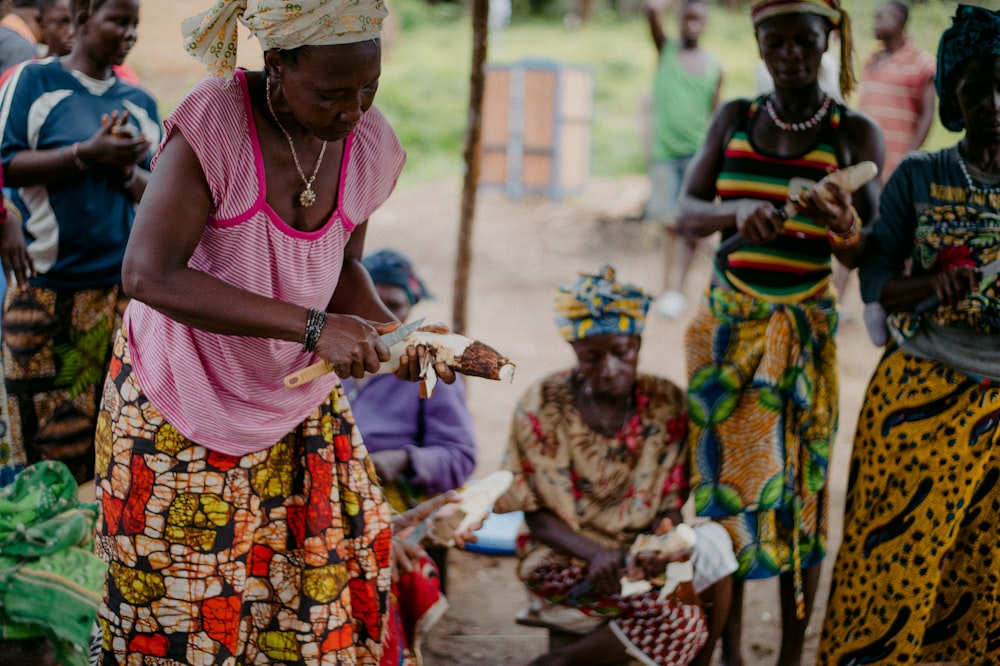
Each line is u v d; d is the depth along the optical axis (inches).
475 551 175.9
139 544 98.0
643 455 132.9
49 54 167.9
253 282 95.5
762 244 133.4
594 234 428.5
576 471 132.3
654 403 134.0
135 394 97.3
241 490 98.4
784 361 132.5
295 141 93.3
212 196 90.9
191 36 88.4
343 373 89.5
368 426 142.5
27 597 74.9
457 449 143.2
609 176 530.3
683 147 324.5
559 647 136.8
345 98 86.9
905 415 125.2
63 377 151.9
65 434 153.3
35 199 146.9
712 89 323.3
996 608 126.1
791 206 123.4
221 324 88.9
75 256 149.2
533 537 134.4
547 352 305.6
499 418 251.4
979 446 122.0
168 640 99.6
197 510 97.0
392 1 890.1
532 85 471.2
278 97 91.4
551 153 475.2
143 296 88.6
